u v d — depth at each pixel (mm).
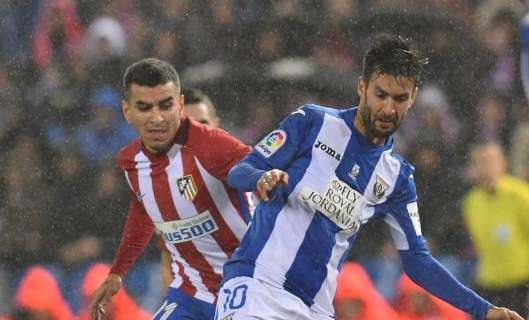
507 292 27672
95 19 31531
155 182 16328
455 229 28750
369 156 14984
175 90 15992
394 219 15578
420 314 26188
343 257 15242
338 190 14875
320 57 30578
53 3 31500
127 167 16578
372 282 27438
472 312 15398
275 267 14797
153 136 15906
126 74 16141
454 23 31047
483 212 27969
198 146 16031
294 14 30766
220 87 29844
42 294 26688
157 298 26750
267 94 29734
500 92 30641
